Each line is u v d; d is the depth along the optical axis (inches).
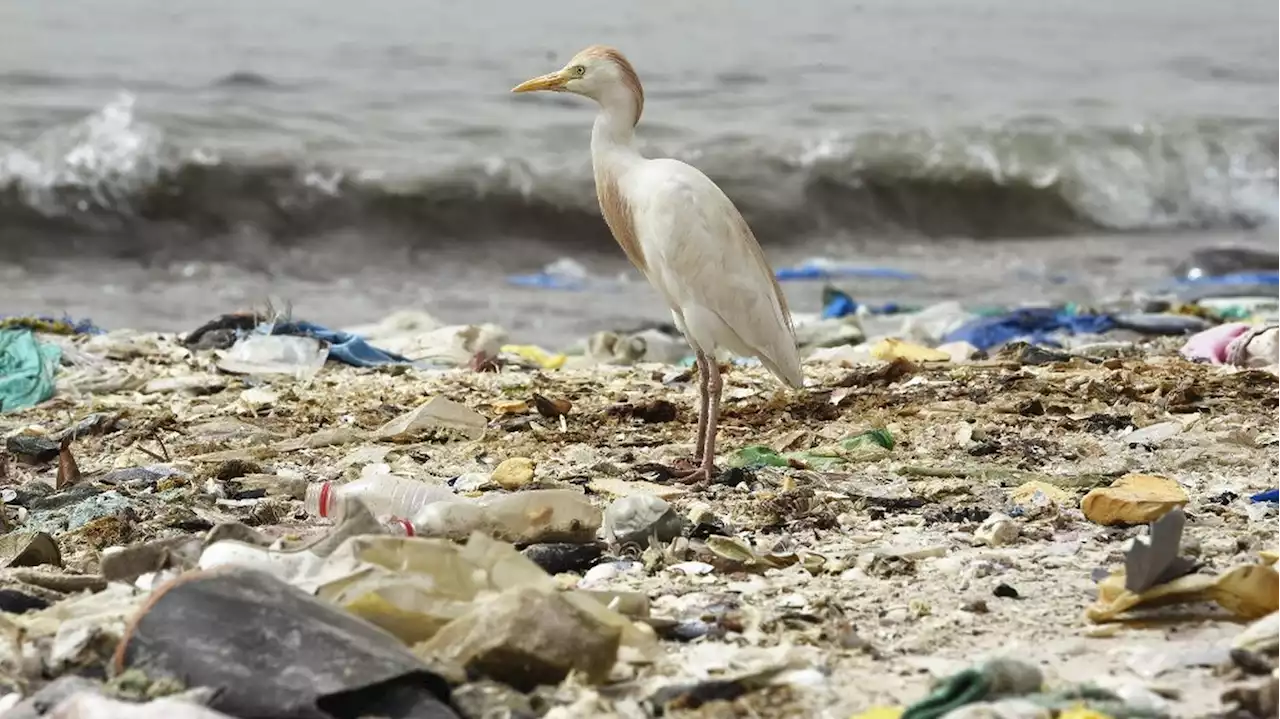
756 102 2336.4
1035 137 2004.2
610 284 1486.2
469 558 335.6
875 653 330.0
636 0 3410.4
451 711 277.1
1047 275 1489.9
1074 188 1914.4
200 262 1574.8
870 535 439.8
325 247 1641.2
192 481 524.4
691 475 519.5
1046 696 288.7
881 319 1082.1
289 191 1701.5
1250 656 306.5
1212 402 645.9
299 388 733.9
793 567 402.6
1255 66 3038.9
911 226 1859.0
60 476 533.3
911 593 376.8
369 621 312.5
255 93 2158.0
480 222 1700.3
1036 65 2947.8
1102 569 388.2
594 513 424.8
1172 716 283.9
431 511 414.3
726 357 837.8
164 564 368.8
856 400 673.6
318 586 323.3
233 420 654.5
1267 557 392.2
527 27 2955.2
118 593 347.9
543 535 418.6
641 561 409.1
